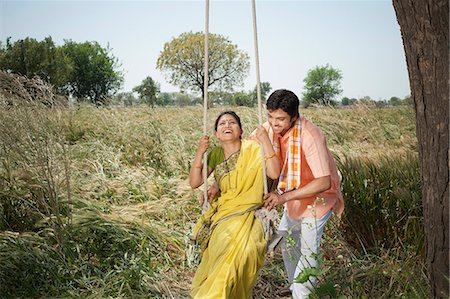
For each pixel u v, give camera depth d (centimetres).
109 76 4681
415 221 480
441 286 364
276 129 395
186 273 505
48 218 516
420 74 354
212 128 1195
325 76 5416
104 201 701
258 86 389
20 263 452
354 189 536
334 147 1041
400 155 603
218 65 5328
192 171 417
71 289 446
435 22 343
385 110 1379
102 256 510
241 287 384
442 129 350
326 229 555
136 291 448
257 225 393
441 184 355
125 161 916
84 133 1059
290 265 434
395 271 444
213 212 409
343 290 429
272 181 410
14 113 552
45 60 3197
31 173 549
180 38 5319
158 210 664
